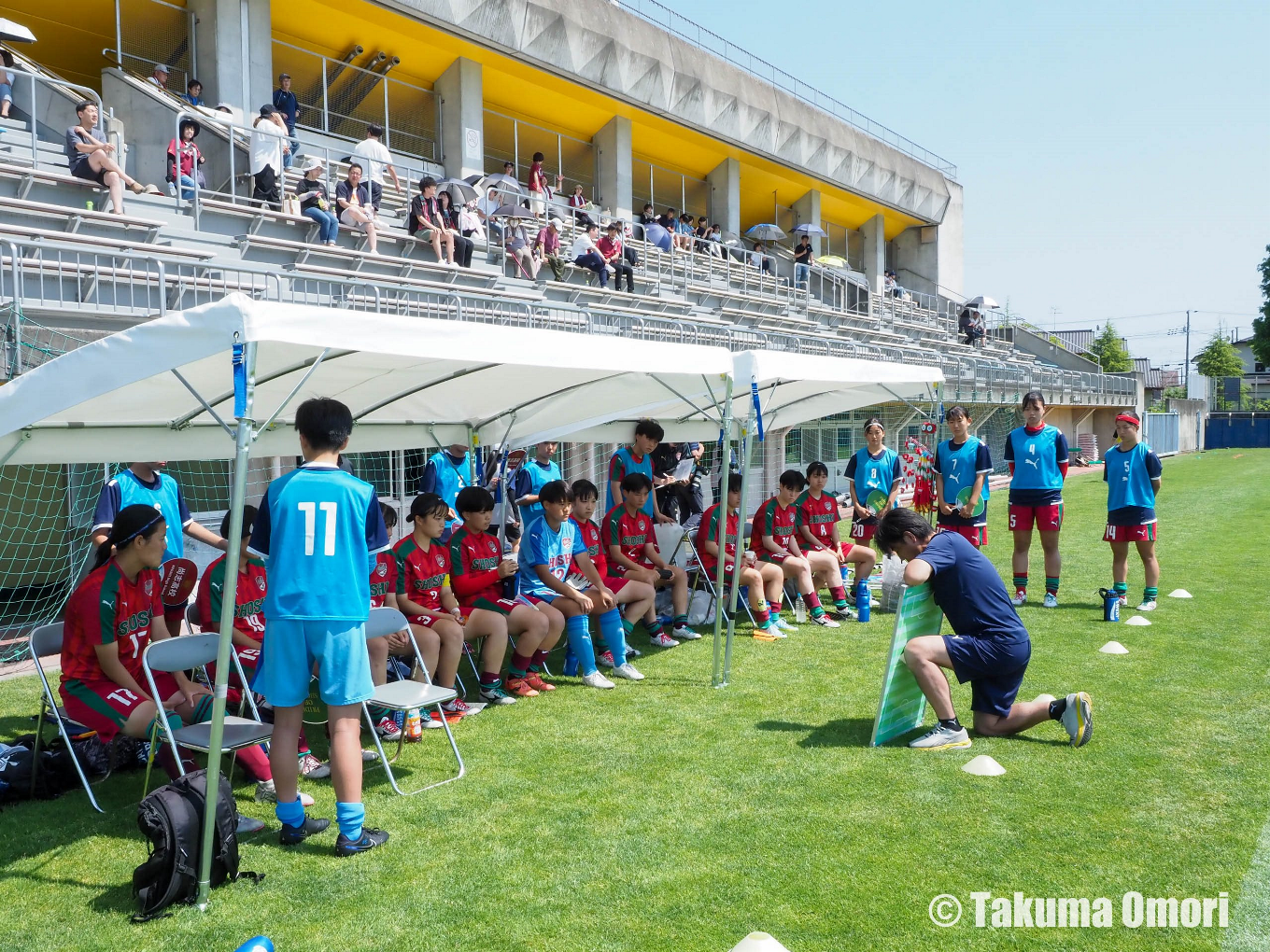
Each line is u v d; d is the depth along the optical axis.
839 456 20.44
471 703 5.84
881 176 30.33
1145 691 5.75
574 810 4.12
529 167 20.81
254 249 10.46
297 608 3.68
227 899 3.38
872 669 6.54
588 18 18.88
